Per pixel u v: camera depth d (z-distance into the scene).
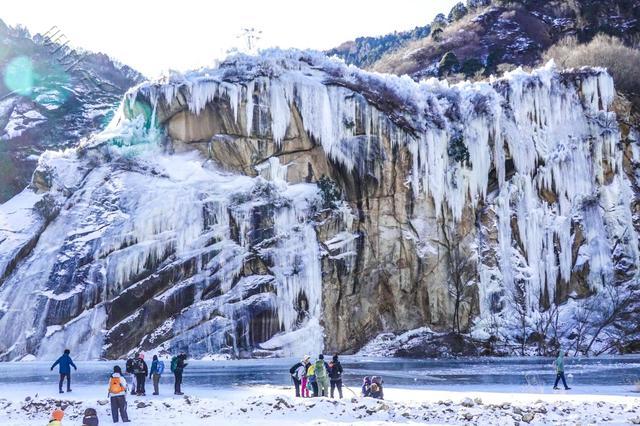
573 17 140.75
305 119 67.81
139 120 68.00
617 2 136.88
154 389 32.75
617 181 74.88
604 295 69.75
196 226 62.03
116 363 53.81
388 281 66.06
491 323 65.56
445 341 63.06
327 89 68.19
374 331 65.19
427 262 66.12
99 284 58.88
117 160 66.25
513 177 71.25
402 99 69.19
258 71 68.44
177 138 68.06
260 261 62.12
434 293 65.94
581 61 97.12
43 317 58.16
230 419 25.95
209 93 67.31
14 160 97.31
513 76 73.94
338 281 64.12
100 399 30.50
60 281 59.31
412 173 67.50
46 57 134.62
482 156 69.38
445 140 68.38
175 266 60.16
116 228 60.91
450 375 42.75
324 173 67.62
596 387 35.38
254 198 64.06
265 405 28.36
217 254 61.34
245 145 67.25
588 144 74.62
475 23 145.12
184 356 33.22
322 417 26.19
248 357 58.53
